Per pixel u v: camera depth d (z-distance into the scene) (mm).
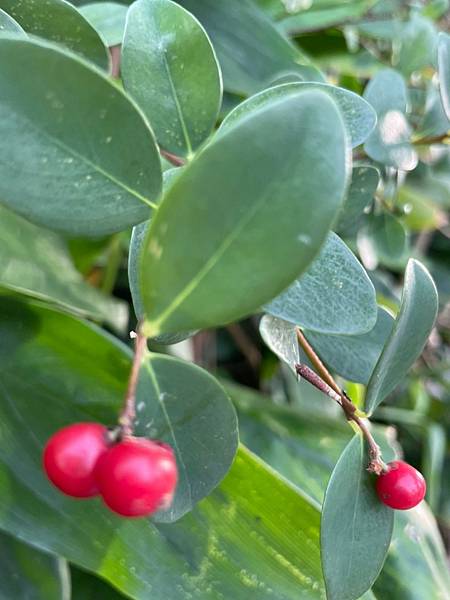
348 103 142
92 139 110
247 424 234
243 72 235
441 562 212
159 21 138
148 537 169
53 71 103
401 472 132
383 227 212
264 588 169
